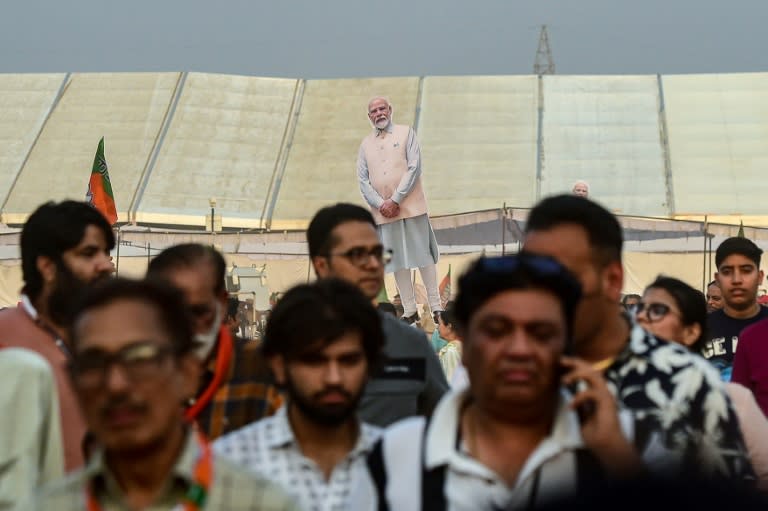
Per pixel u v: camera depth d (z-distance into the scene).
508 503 4.36
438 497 4.44
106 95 50.50
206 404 6.69
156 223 43.97
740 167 45.81
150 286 4.24
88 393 4.11
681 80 51.25
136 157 46.88
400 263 20.75
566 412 4.54
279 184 45.84
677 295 8.63
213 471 4.20
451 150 47.19
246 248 32.53
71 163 46.50
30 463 5.82
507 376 4.41
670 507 2.47
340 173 46.25
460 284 4.55
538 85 50.94
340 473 5.56
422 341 7.51
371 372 5.63
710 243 31.19
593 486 2.59
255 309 25.86
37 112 49.59
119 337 4.10
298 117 49.66
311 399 5.44
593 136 47.91
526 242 5.56
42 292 6.98
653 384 5.46
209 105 49.94
